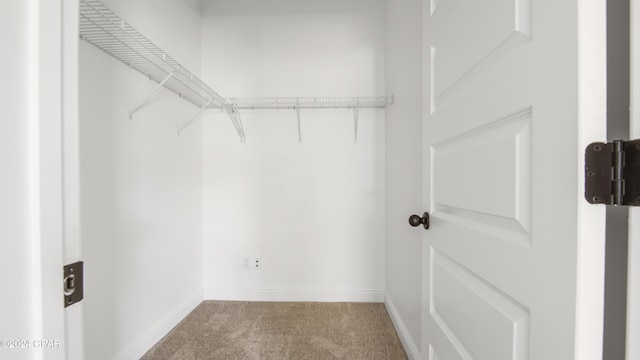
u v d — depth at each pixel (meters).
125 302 1.39
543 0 0.42
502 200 0.52
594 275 0.35
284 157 2.15
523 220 0.47
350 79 2.12
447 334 0.77
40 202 0.40
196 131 2.08
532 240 0.44
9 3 0.37
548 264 0.41
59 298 0.43
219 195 2.17
